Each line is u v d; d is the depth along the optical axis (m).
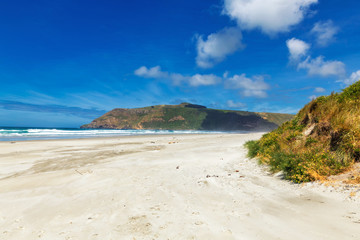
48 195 4.62
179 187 5.04
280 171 5.85
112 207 3.81
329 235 2.45
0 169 8.30
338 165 4.73
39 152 13.23
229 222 3.02
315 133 6.68
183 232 2.77
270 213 3.27
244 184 5.13
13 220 3.36
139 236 2.71
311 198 3.80
